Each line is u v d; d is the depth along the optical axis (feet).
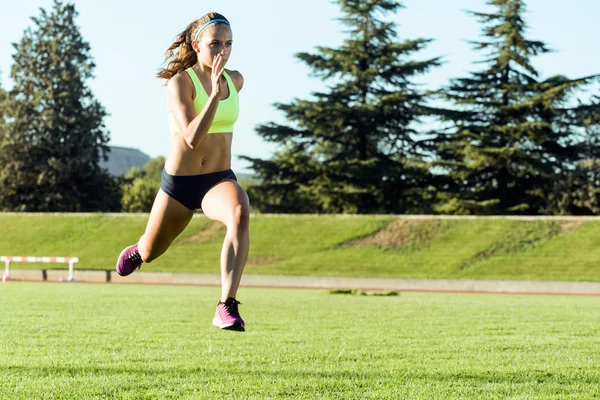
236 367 25.43
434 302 70.74
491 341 35.06
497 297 89.25
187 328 39.99
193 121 16.55
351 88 209.56
